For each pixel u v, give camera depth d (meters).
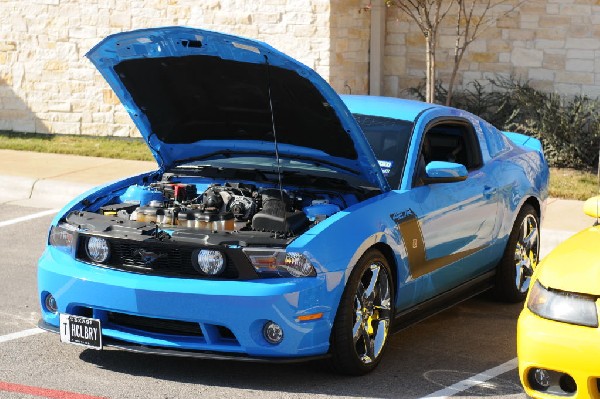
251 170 7.71
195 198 7.43
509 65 15.85
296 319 6.35
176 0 16.39
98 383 6.71
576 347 5.46
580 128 14.87
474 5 15.57
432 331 8.09
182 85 7.31
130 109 7.66
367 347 6.94
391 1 14.33
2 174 13.81
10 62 17.44
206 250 6.39
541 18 15.59
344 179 7.50
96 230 6.75
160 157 8.05
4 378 6.79
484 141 8.59
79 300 6.69
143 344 6.63
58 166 14.51
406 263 7.23
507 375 7.04
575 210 11.96
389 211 7.07
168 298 6.39
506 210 8.56
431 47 14.02
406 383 6.82
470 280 8.33
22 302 8.68
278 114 7.24
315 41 15.47
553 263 5.89
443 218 7.64
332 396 6.52
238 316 6.32
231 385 6.69
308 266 6.39
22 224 11.80
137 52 7.01
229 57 6.79
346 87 15.93
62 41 17.17
